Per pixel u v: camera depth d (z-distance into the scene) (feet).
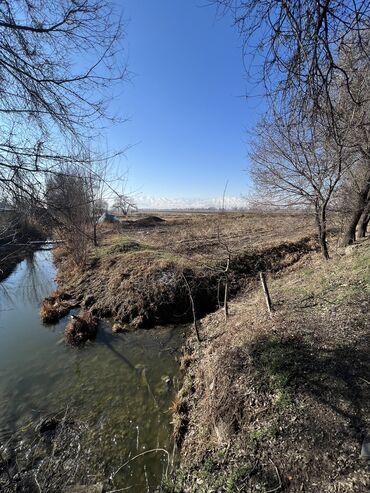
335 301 18.66
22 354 22.94
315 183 25.90
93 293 32.63
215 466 11.21
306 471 9.55
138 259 35.27
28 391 18.39
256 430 11.59
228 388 14.06
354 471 8.94
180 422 14.78
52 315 29.12
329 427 10.50
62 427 15.40
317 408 11.30
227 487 10.14
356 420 10.37
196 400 15.97
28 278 48.65
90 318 26.71
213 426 13.19
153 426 15.17
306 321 16.85
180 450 13.52
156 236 58.70
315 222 31.86
